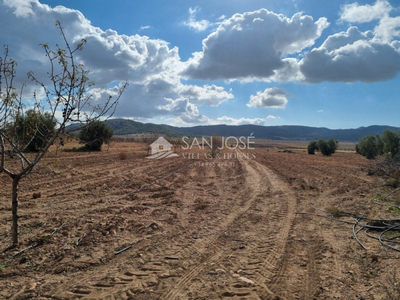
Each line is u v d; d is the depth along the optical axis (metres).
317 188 12.45
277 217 8.02
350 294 3.95
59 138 5.17
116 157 24.88
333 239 6.21
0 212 7.61
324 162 27.00
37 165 15.52
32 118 5.04
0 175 12.48
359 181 14.02
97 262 4.88
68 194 10.09
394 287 3.94
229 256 5.29
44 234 5.94
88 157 22.98
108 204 8.84
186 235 6.39
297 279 4.41
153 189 11.62
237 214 8.29
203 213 8.30
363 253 5.38
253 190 12.10
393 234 6.41
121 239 5.98
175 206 8.98
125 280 4.31
